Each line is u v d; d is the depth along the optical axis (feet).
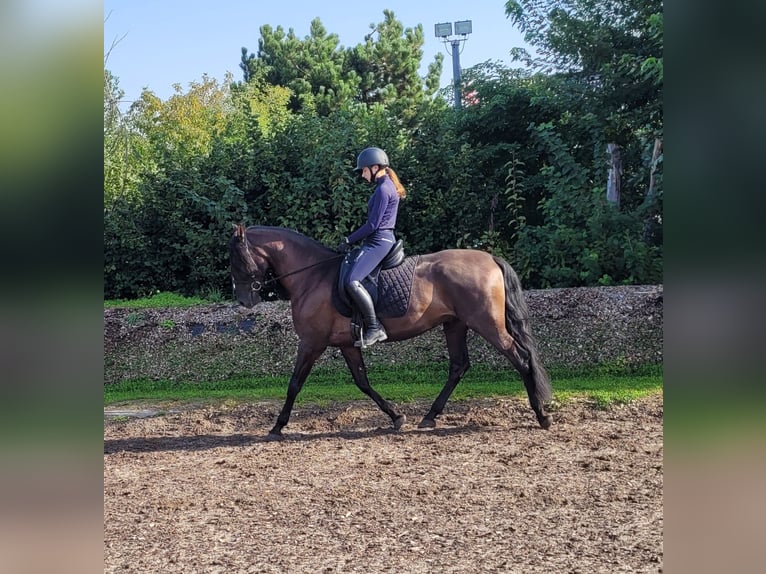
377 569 13.67
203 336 35.63
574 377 31.45
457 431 24.66
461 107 45.11
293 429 26.07
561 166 37.81
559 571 13.30
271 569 13.84
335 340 24.50
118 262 41.52
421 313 23.88
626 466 19.97
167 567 14.08
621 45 40.83
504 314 24.03
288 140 41.32
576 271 36.60
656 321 32.58
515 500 17.43
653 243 38.11
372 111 44.21
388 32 111.04
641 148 42.01
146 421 27.63
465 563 13.83
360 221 39.24
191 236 39.70
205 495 18.69
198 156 42.75
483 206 40.50
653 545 14.38
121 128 59.62
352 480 19.56
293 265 24.72
